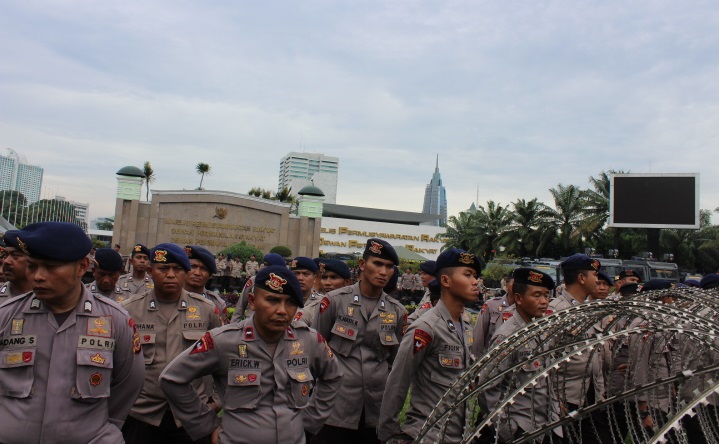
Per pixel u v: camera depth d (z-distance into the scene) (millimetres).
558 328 3006
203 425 3684
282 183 164500
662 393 3414
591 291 5355
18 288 4797
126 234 33469
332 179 143125
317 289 7918
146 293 4906
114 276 6043
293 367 3611
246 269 25547
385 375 5133
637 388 2311
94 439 3047
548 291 4484
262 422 3402
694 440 4133
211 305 5191
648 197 27422
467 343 4246
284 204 36500
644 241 39406
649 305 2629
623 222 27812
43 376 2973
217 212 35125
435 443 2928
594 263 5316
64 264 2963
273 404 3482
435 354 4090
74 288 3111
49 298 2977
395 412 4043
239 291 24266
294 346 3684
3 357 2930
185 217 34656
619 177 28125
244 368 3482
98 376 3078
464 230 55156
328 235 56094
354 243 56688
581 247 42656
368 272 5172
